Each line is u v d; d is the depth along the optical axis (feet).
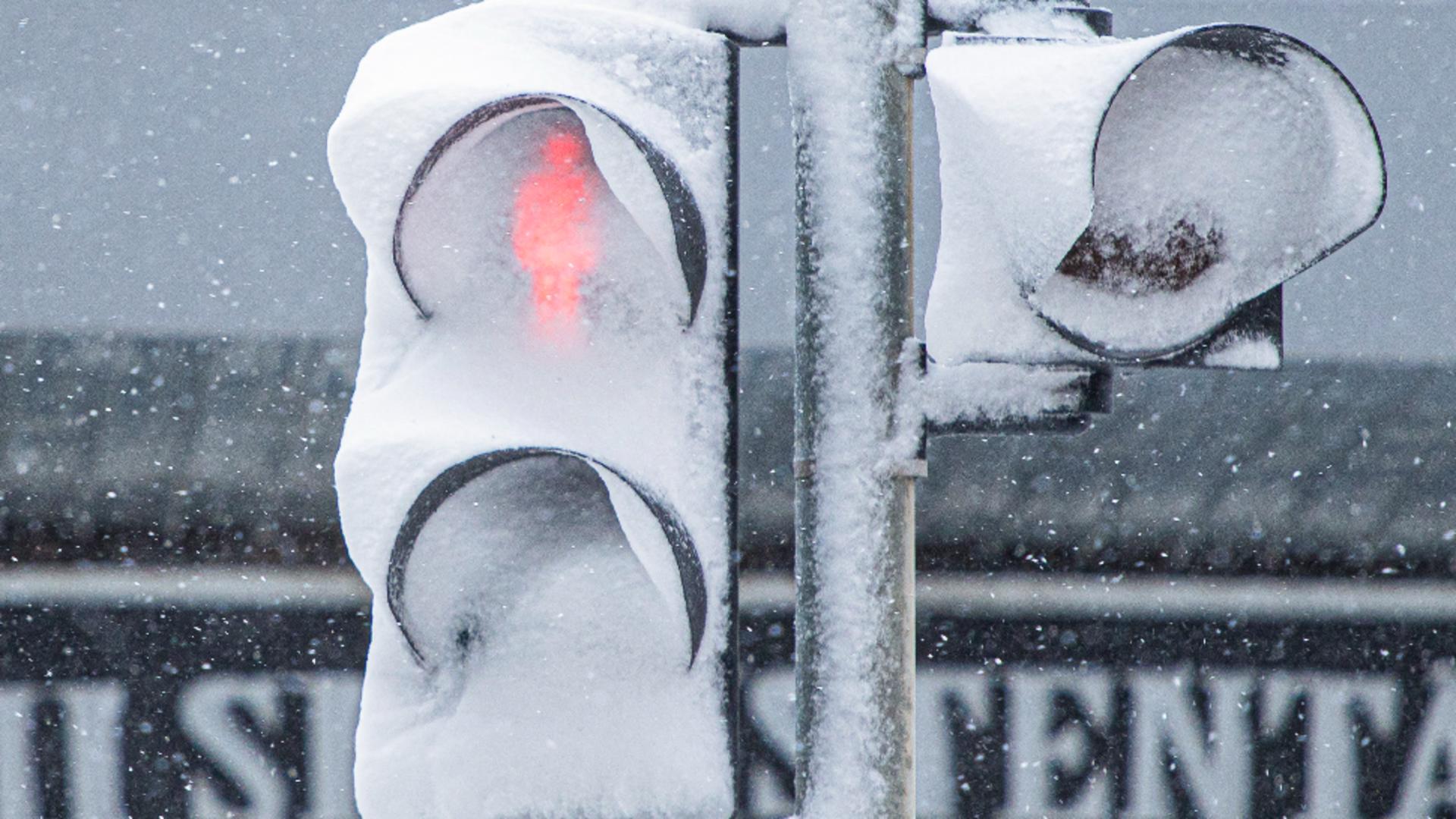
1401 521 59.11
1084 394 24.04
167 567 57.06
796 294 24.07
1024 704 56.18
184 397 60.90
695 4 24.09
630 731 23.98
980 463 59.26
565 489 24.13
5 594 56.34
